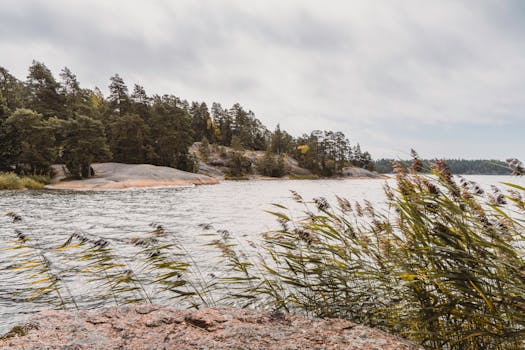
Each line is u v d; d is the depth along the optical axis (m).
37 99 66.62
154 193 35.28
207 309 2.91
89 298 6.05
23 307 5.73
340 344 2.23
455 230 2.60
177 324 2.57
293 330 2.47
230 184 64.81
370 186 67.12
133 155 68.94
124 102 84.56
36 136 42.97
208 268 7.73
